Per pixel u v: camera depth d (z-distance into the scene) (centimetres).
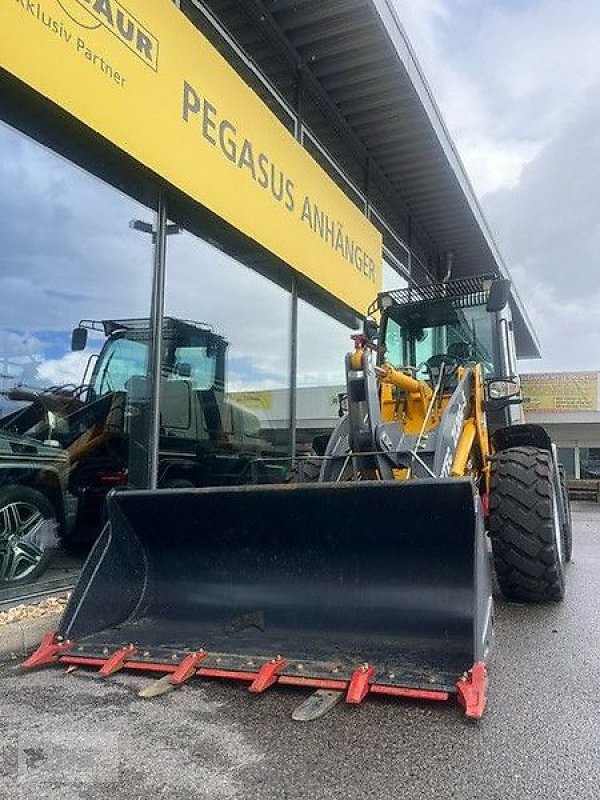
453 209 989
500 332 550
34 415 412
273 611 331
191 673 293
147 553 366
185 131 486
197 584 352
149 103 450
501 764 223
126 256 470
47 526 422
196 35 500
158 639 328
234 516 339
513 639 365
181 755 229
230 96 543
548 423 2623
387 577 321
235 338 587
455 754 230
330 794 204
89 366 445
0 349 390
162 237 496
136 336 478
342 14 613
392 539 318
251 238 573
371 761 225
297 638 316
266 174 596
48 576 422
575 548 801
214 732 247
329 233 726
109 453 460
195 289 536
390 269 952
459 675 268
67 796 203
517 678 305
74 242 434
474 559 283
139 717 260
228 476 571
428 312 582
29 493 411
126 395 471
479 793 204
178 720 257
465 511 296
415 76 716
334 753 231
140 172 474
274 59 670
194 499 339
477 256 1185
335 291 738
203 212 537
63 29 383
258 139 584
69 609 332
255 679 279
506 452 445
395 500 306
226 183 536
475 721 254
